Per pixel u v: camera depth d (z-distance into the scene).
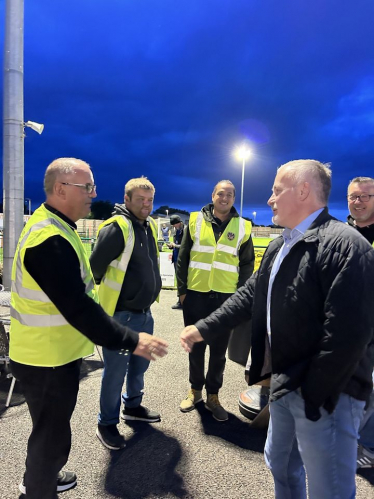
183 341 1.99
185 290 3.19
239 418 3.00
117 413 2.56
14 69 5.96
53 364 1.64
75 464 2.32
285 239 1.63
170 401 3.25
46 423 1.69
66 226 1.72
